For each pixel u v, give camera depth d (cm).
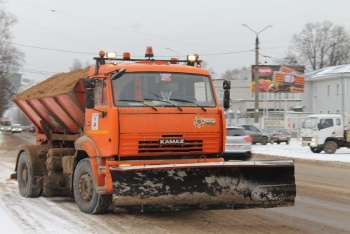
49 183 1070
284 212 969
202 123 890
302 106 6562
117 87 868
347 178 1620
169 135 866
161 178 800
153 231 781
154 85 892
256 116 3916
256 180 837
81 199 934
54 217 886
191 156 888
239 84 7500
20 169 1171
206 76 930
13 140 4491
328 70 6531
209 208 816
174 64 946
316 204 1071
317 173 1802
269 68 5856
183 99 901
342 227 831
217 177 822
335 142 2808
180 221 867
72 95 977
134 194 789
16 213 924
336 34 9075
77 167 947
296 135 4956
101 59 931
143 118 855
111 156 845
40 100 1124
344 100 5875
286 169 850
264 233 779
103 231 773
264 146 3606
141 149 851
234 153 2008
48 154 1090
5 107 9012
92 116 922
